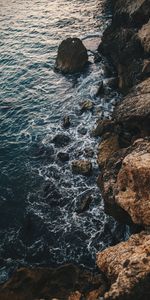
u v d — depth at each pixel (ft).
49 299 62.54
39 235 75.97
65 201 80.74
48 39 135.03
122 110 84.64
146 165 65.41
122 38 113.09
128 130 83.87
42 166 88.63
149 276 54.13
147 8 114.73
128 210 66.90
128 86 101.09
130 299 53.72
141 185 65.92
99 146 86.28
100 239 74.02
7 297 63.82
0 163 90.68
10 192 84.38
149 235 61.67
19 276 66.64
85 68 116.26
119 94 103.76
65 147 91.81
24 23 146.61
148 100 82.74
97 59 118.42
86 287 63.26
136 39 108.27
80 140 92.79
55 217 78.48
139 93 87.25
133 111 82.07
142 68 98.99
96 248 72.79
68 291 63.46
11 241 75.61
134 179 66.59
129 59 106.73
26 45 132.67
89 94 106.01
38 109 104.68
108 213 73.46
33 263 72.02
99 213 77.87
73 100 105.81
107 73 111.96
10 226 78.13
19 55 127.44
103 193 72.23
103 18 145.59
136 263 56.08
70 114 101.09
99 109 100.42
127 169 67.56
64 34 137.39
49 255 72.90
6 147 94.58
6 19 150.30
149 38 103.96
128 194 67.62
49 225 77.30
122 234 73.41
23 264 71.97
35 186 84.74
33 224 77.82
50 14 151.64
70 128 96.58
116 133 86.12
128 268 55.83
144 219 65.16
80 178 84.48
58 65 117.70
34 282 65.36
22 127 99.71
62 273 66.33
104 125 92.22
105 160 82.12
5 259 73.00
